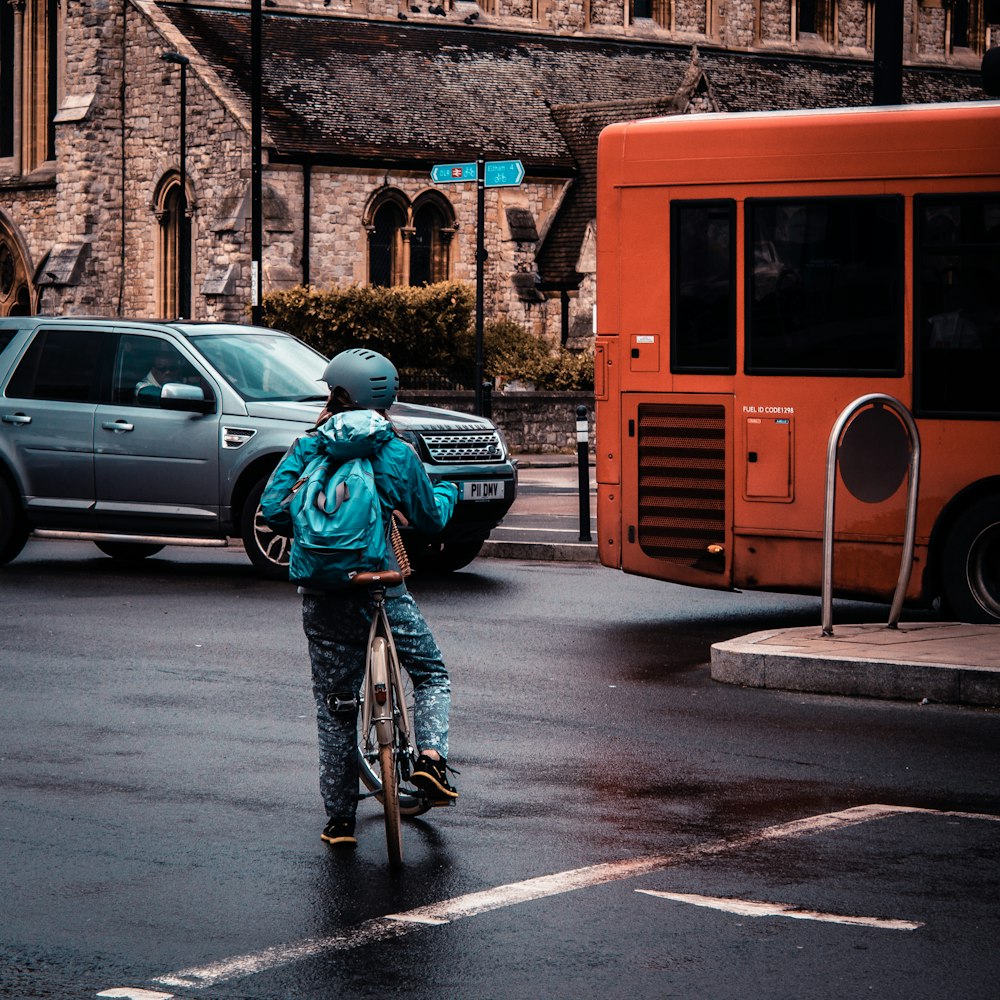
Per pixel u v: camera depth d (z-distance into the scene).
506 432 42.56
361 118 53.19
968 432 14.65
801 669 12.91
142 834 8.95
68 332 20.61
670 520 15.95
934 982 6.68
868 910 7.61
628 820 9.23
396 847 8.24
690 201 15.66
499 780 10.17
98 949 7.11
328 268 51.53
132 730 11.50
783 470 15.34
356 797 8.80
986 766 10.55
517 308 55.06
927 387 14.79
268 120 51.00
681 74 63.53
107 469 19.98
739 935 7.26
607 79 61.38
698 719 11.93
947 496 14.75
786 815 9.35
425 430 19.38
